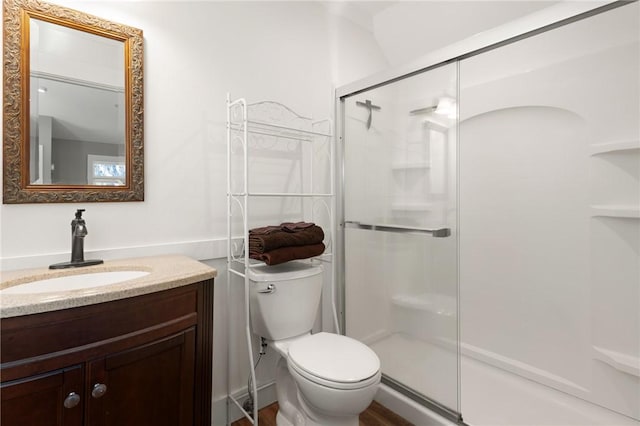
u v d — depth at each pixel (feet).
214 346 5.31
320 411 4.20
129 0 4.53
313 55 6.68
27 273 3.55
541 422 5.08
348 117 6.84
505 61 6.11
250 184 5.76
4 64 3.67
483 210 6.72
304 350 4.49
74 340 2.82
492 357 6.44
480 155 6.75
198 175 5.14
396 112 5.97
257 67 5.83
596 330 5.09
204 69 5.20
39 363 2.64
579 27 4.41
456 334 5.20
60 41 4.03
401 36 7.48
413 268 5.82
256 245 4.88
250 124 5.53
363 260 6.66
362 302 6.68
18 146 3.76
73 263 3.86
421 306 5.70
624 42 4.50
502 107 6.26
